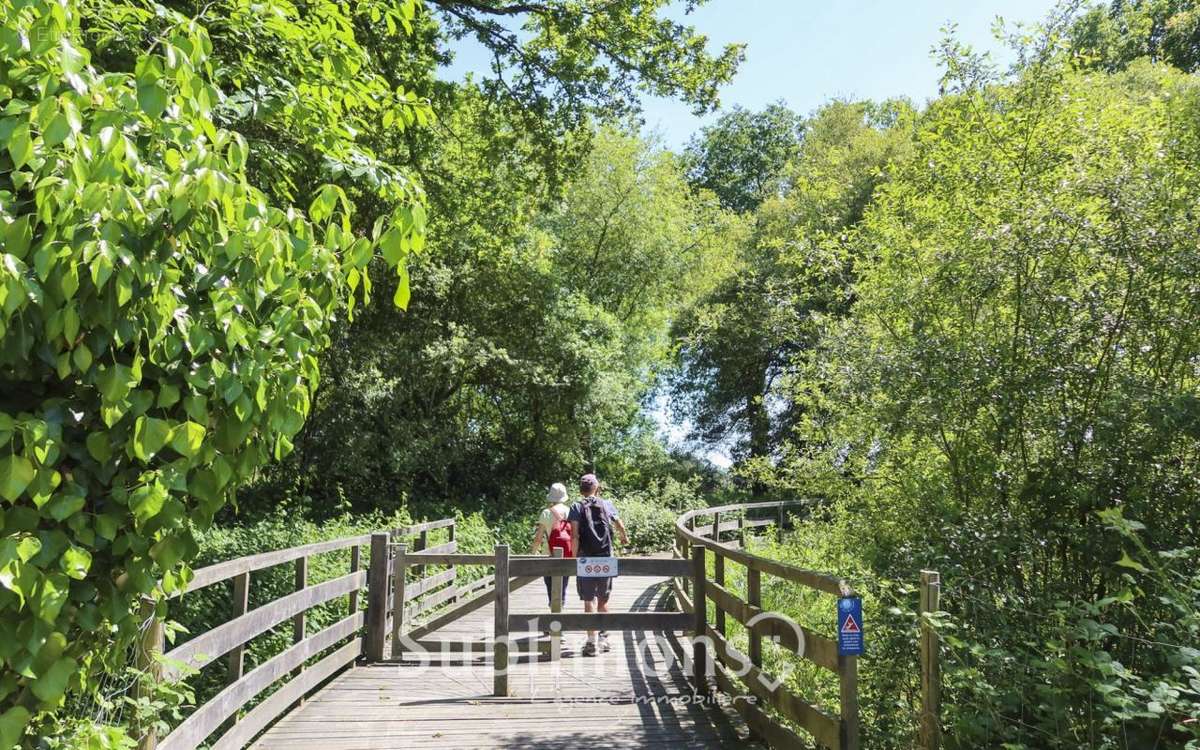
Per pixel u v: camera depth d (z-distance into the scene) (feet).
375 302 60.59
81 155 6.34
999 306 18.37
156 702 10.72
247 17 13.97
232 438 7.98
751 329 82.48
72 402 7.38
